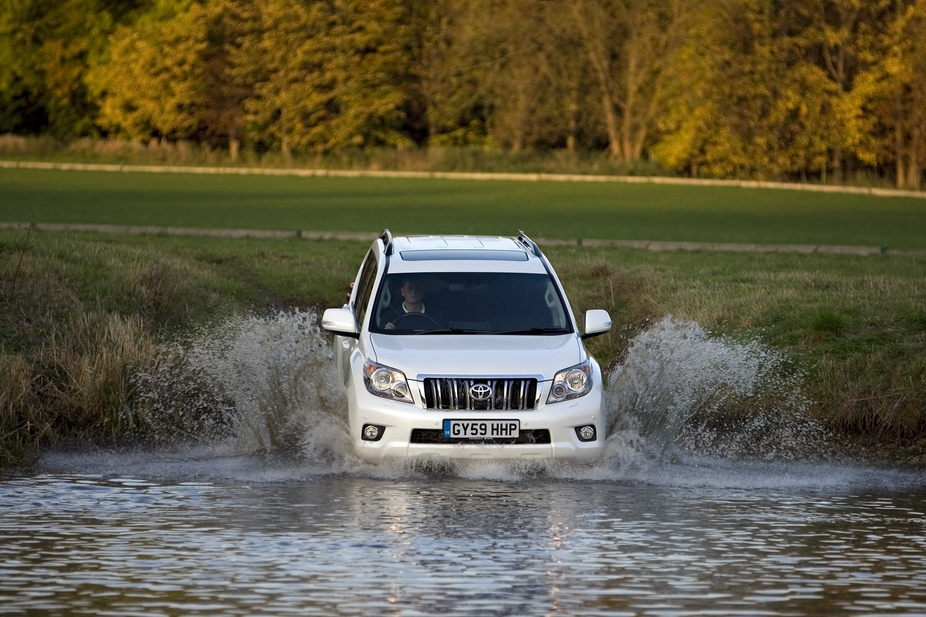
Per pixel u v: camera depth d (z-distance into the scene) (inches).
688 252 2731.3
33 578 707.4
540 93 7170.3
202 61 7165.4
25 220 3181.6
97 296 1636.3
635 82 7066.9
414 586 695.1
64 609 647.1
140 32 7126.0
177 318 1676.9
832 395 1348.4
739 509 940.0
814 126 6619.1
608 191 5733.3
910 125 6471.5
